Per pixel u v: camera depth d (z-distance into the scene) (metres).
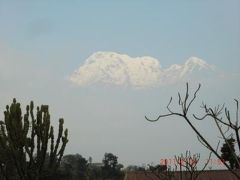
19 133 24.42
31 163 25.11
